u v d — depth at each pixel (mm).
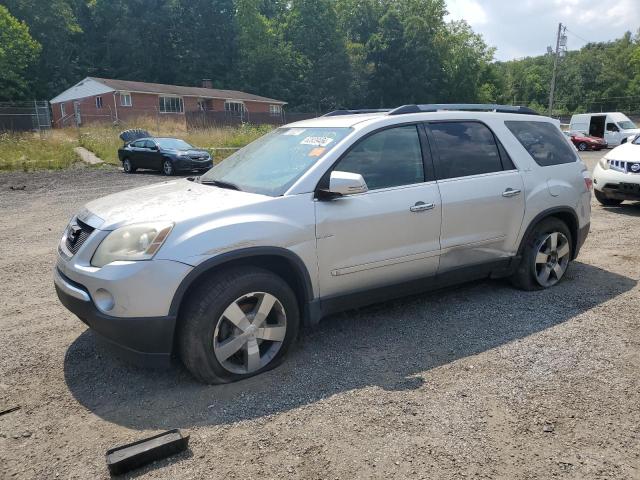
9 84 53531
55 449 2814
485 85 67750
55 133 30344
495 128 4820
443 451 2734
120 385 3482
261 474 2582
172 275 3191
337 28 66375
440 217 4258
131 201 3799
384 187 4043
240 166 4383
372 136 4078
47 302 5129
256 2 65438
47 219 9820
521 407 3131
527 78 93812
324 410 3131
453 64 65562
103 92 43688
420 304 4871
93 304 3299
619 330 4207
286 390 3367
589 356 3768
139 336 3219
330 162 3854
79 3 68750
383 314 4645
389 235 4008
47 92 58688
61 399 3320
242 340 3475
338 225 3766
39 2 58844
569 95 86438
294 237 3574
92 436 2930
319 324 4434
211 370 3383
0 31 51938
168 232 3256
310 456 2711
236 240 3359
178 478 2562
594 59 84750
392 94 64500
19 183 15953
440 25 65375
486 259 4684
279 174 3941
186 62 69000
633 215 9203
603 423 2959
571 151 5426
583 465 2617
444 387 3375
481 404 3168
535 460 2658
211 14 70438
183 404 3230
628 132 32375
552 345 3955
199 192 3896
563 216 5293
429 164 4305
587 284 5355
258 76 65688
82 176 18344
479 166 4609
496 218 4629
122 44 67938
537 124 5250
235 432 2932
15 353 3967
